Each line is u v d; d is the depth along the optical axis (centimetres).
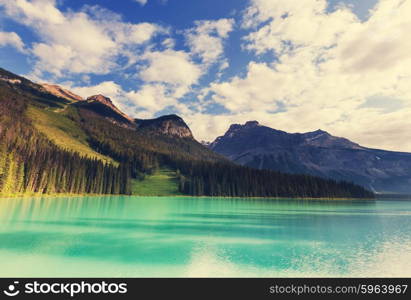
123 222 5325
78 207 7712
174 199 14600
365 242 3781
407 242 3788
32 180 10869
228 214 7444
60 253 2831
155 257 2798
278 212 8350
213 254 2966
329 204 13525
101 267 2434
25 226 4350
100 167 16312
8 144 11519
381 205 14350
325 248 3350
